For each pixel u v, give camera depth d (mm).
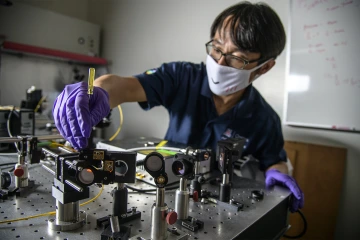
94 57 2377
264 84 1764
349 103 1470
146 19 2355
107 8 2625
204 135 1134
